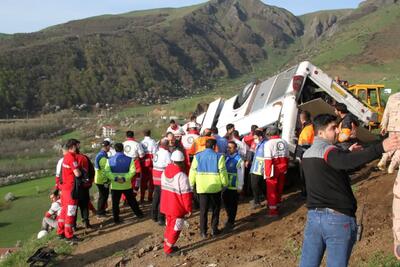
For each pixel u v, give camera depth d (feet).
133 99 467.93
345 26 505.66
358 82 262.67
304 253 15.30
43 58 482.69
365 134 37.50
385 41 369.09
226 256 26.63
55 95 431.02
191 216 35.96
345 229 14.58
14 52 476.13
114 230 35.78
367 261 21.22
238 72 635.66
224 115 46.70
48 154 245.04
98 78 480.23
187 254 28.09
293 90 36.88
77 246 33.45
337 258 14.55
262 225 30.73
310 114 36.01
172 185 27.91
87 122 328.70
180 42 637.71
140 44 577.02
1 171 208.03
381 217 26.08
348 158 14.11
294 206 33.12
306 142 32.73
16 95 412.98
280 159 31.53
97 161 39.06
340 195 14.67
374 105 56.49
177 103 363.76
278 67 631.56
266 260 24.41
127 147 40.29
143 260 28.66
